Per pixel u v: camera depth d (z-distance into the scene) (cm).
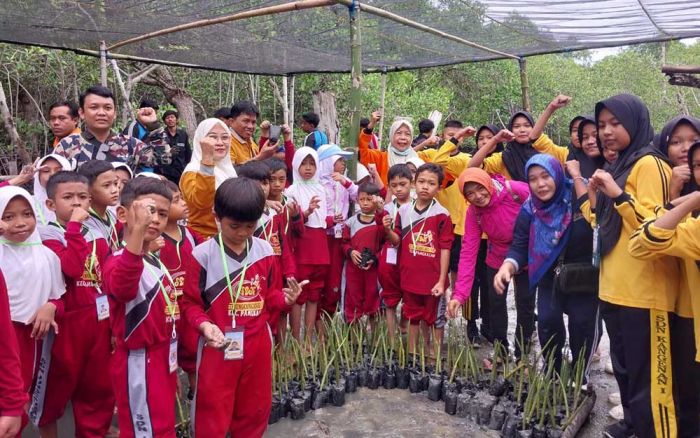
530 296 397
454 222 510
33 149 958
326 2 432
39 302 270
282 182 385
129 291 230
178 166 697
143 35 610
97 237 299
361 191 429
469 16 552
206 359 253
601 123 282
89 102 385
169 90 1009
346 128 1274
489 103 1691
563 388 323
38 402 286
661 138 298
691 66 406
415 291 404
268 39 647
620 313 275
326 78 1239
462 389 357
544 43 655
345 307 454
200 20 548
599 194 285
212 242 257
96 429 296
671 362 266
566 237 330
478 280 480
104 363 293
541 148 451
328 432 328
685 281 266
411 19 558
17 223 261
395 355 405
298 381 363
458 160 495
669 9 514
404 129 546
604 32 599
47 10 520
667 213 235
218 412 251
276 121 1310
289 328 400
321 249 419
